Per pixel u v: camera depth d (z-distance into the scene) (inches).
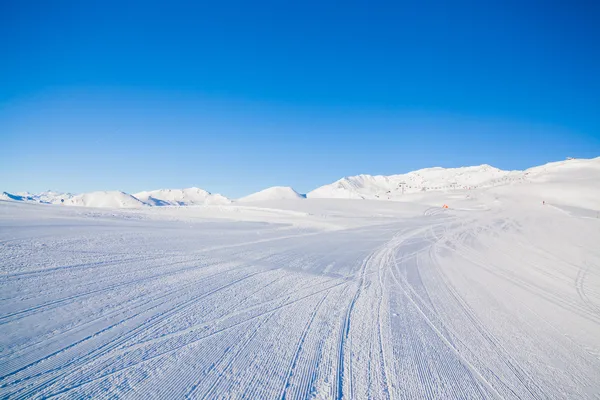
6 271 293.0
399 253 645.9
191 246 546.9
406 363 191.5
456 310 303.6
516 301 352.8
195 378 157.1
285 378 164.9
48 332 186.5
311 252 592.1
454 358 203.2
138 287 287.4
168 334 200.8
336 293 331.6
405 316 275.3
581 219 1812.3
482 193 5285.4
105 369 156.3
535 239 974.4
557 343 243.4
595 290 430.6
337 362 186.2
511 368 196.5
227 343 197.3
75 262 352.5
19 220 693.9
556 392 172.7
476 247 782.5
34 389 135.6
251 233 837.2
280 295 307.3
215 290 301.9
